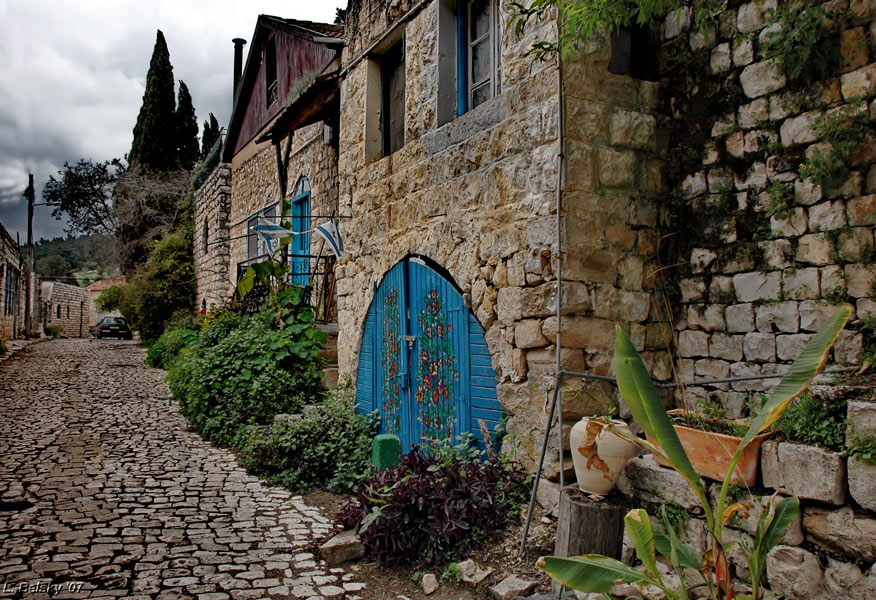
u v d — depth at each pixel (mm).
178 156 27703
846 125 3164
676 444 2420
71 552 3668
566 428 3697
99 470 5465
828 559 2471
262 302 9609
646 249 4059
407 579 3490
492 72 4871
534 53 3924
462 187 4703
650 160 4105
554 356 3779
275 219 12352
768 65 3586
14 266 22609
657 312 4066
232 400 7078
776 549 2633
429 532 3588
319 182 10352
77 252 51531
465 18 5238
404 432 5512
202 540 3965
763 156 3617
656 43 4281
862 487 2355
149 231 24953
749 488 2738
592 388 3779
